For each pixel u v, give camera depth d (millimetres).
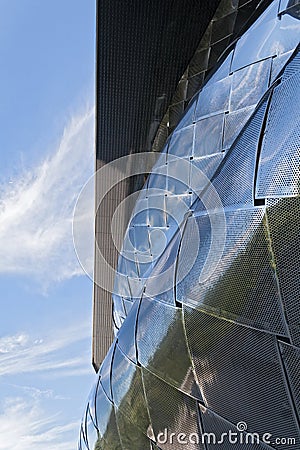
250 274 5375
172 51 15539
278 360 5195
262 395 5586
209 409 6871
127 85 16641
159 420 8828
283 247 4887
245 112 9875
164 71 16156
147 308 9227
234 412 6238
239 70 10758
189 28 14797
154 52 15578
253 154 5746
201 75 14922
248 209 5488
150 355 8773
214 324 6168
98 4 14086
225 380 6199
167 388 8172
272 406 5480
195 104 13406
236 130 10086
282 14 9562
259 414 5738
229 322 5820
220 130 10984
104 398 13383
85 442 17656
